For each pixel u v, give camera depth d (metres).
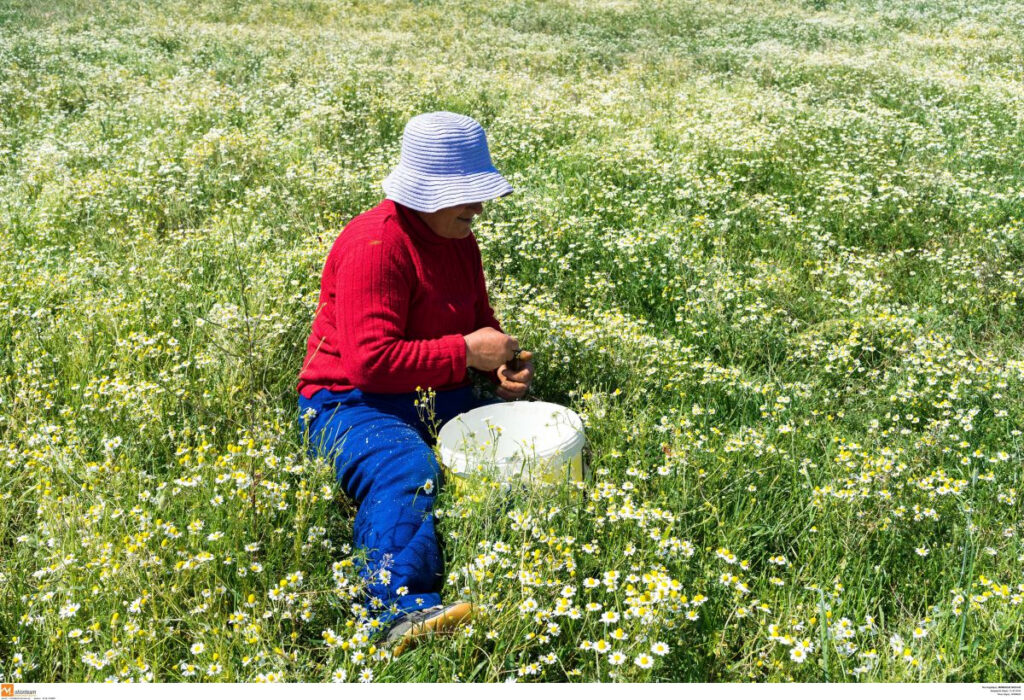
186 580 2.14
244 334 3.20
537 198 5.52
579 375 3.45
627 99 9.30
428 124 2.73
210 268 4.51
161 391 3.00
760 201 5.73
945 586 2.42
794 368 3.80
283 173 6.22
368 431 2.64
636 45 15.03
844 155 6.80
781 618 2.21
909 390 3.35
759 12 19.66
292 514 2.39
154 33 13.61
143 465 2.79
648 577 2.04
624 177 6.35
